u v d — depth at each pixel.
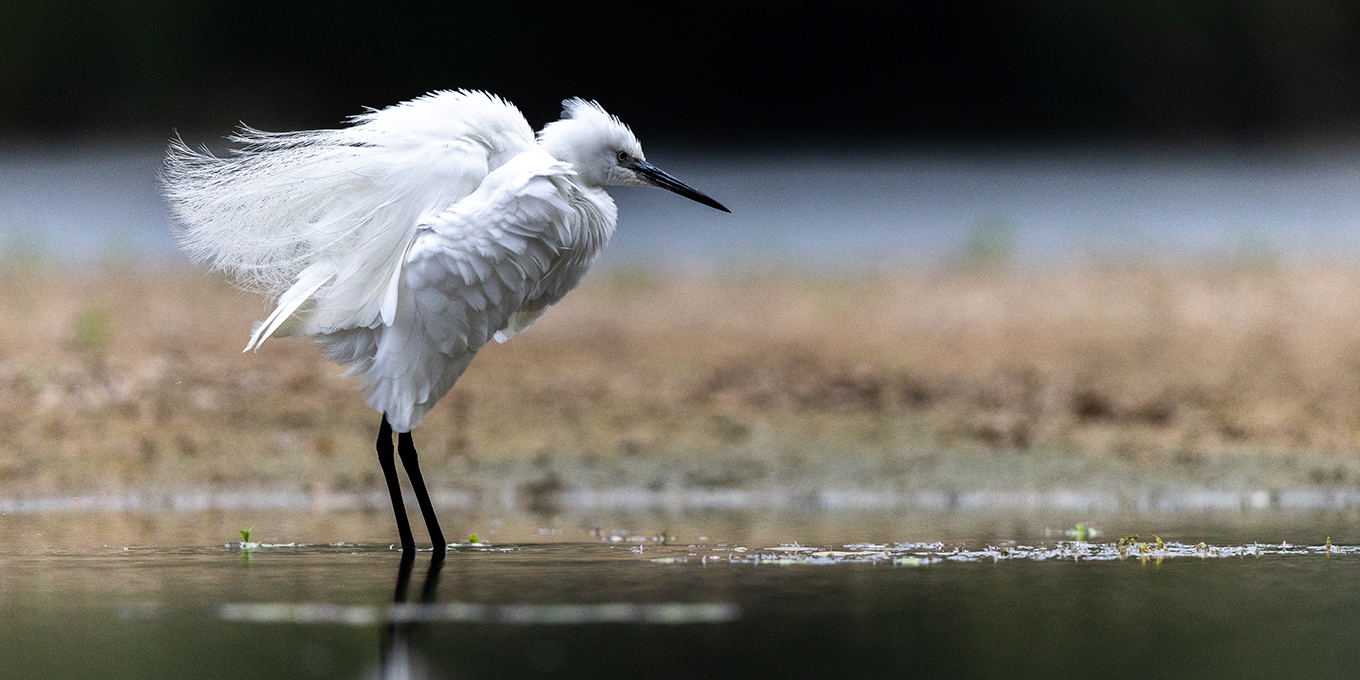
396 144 9.10
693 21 56.69
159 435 13.95
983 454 13.46
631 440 14.34
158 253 30.17
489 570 7.91
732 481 12.81
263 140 9.29
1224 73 55.44
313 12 53.31
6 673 5.33
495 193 8.97
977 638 5.91
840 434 14.46
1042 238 33.53
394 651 5.68
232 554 8.70
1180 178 45.03
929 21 56.59
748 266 29.50
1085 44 55.78
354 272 9.01
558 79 56.69
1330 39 54.66
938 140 57.50
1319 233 32.47
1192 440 13.91
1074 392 16.19
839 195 42.53
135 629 6.16
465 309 8.95
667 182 10.73
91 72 51.78
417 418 9.06
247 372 16.70
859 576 7.58
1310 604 6.66
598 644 5.80
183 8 52.06
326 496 12.38
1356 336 19.55
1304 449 13.41
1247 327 20.77
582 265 10.04
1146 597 6.85
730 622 6.26
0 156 46.59
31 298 22.17
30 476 12.59
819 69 57.47
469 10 55.03
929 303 24.69
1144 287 25.33
